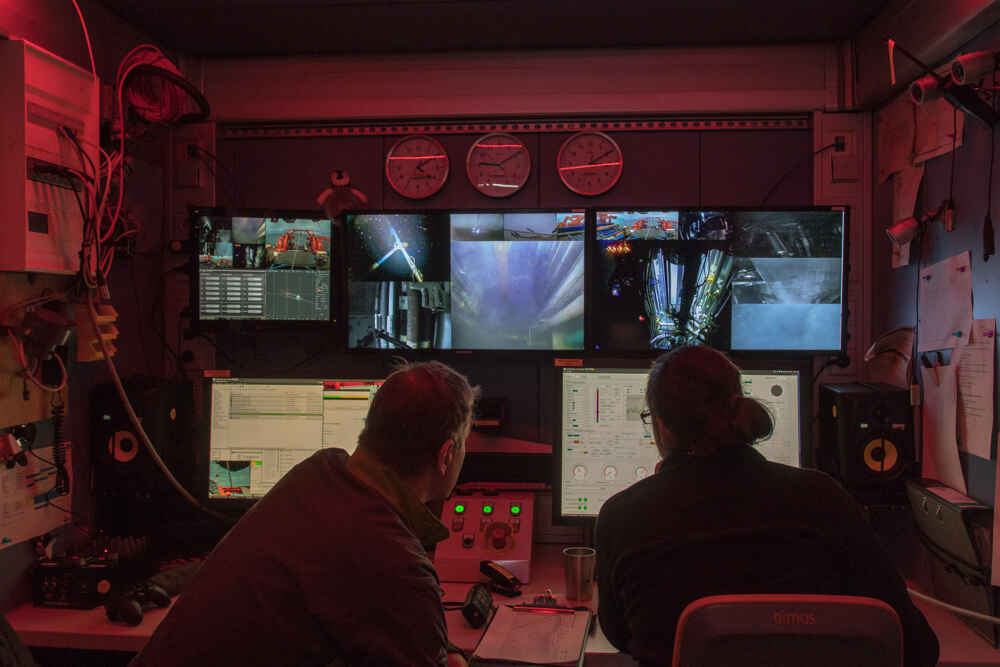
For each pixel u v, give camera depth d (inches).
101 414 82.3
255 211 94.1
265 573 41.7
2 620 42.9
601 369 82.0
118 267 90.0
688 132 98.0
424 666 40.8
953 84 64.7
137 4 85.5
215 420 86.8
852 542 44.9
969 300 71.9
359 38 95.5
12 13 70.5
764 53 96.7
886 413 80.0
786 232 90.2
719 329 90.6
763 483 46.8
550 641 62.0
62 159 69.6
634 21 89.7
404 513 46.5
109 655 83.3
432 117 99.3
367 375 89.0
